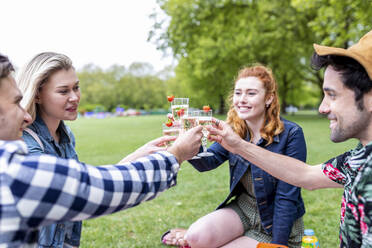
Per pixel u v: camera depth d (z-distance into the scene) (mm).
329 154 7812
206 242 2398
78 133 16500
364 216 1227
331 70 1317
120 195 1134
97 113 65938
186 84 28469
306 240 2225
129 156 1932
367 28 9625
